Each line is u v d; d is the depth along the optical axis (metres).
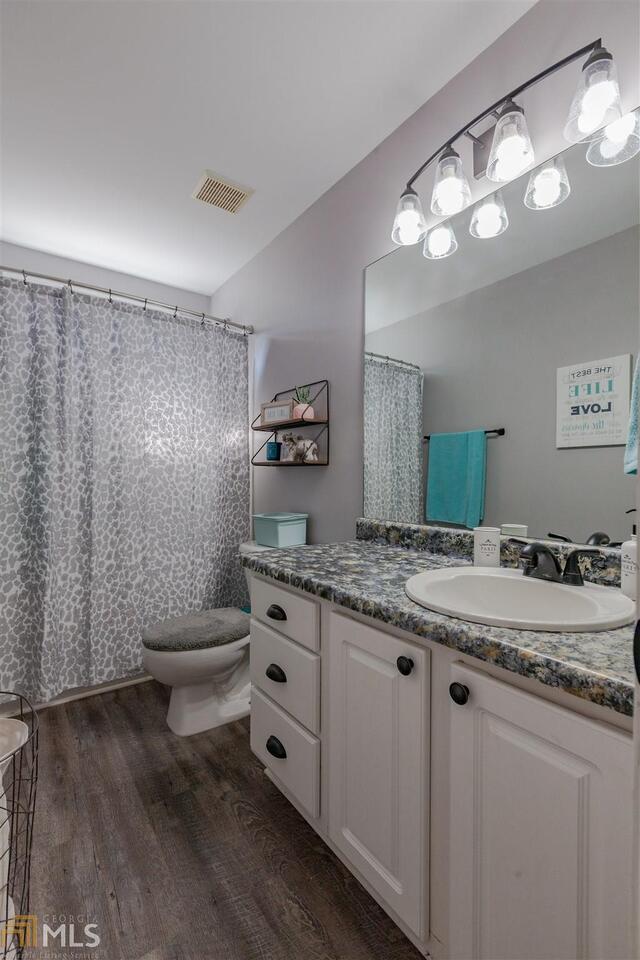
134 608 2.30
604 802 0.58
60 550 2.07
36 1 1.20
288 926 1.03
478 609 1.11
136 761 1.66
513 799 0.69
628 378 1.04
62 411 2.07
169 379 2.45
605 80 0.93
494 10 1.21
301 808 1.35
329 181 1.96
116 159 1.81
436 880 0.86
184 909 1.07
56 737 1.82
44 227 2.31
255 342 2.65
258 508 2.70
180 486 2.48
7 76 1.42
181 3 1.20
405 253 1.63
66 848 1.25
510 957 0.70
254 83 1.46
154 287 2.98
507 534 1.31
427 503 1.55
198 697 1.89
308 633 1.21
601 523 1.09
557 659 0.63
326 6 1.21
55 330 2.08
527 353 1.25
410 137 1.59
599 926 0.59
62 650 2.09
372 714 0.99
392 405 1.69
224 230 2.35
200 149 1.76
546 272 1.20
